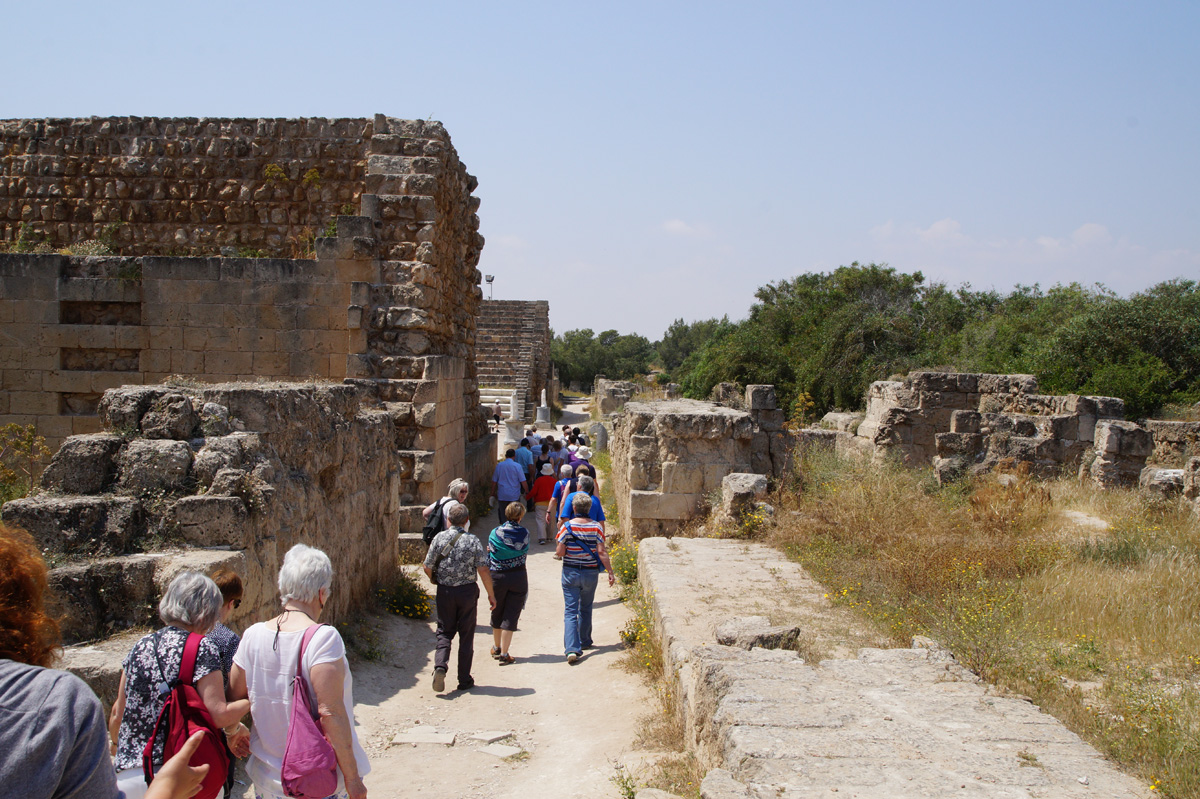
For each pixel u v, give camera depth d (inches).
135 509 213.5
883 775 147.3
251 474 231.9
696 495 458.3
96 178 614.2
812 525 390.6
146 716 137.1
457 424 600.7
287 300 509.0
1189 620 264.4
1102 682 222.8
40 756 77.3
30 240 608.1
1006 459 562.9
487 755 229.0
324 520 297.1
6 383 503.5
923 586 299.6
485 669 314.3
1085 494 503.2
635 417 465.7
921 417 603.8
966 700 185.3
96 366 509.7
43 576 90.1
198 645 139.4
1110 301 964.0
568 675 302.4
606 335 3068.4
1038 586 301.6
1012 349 1013.8
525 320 1763.0
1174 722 184.1
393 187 536.7
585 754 228.1
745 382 1101.7
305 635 143.2
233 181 607.8
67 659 177.0
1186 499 438.6
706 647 215.5
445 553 291.1
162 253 609.9
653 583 321.1
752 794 140.1
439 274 557.6
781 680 191.5
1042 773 150.5
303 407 285.3
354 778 140.8
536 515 587.5
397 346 512.4
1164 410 813.2
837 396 1010.7
